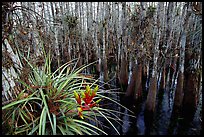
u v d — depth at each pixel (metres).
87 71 7.32
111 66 7.40
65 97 2.43
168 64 6.30
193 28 6.34
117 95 5.55
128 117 4.61
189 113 4.74
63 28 7.09
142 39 5.85
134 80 5.07
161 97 5.49
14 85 2.45
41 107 2.28
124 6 6.03
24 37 3.06
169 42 6.16
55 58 5.94
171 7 5.79
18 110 2.26
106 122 4.22
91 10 7.36
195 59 5.69
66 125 2.18
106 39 7.31
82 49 7.69
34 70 2.47
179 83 4.70
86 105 2.03
